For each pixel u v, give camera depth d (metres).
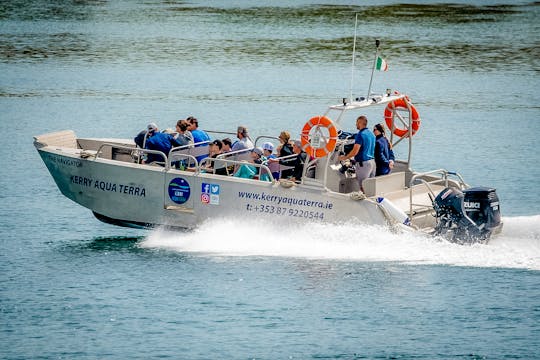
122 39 151.62
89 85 110.44
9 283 47.81
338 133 52.69
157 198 52.81
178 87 109.56
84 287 47.12
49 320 43.22
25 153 77.25
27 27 166.38
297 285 46.94
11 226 58.75
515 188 66.69
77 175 54.47
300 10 198.75
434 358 39.75
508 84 112.75
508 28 166.12
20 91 106.56
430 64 127.50
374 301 45.16
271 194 50.84
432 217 51.78
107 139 58.66
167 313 43.88
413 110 54.94
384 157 52.16
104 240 55.69
